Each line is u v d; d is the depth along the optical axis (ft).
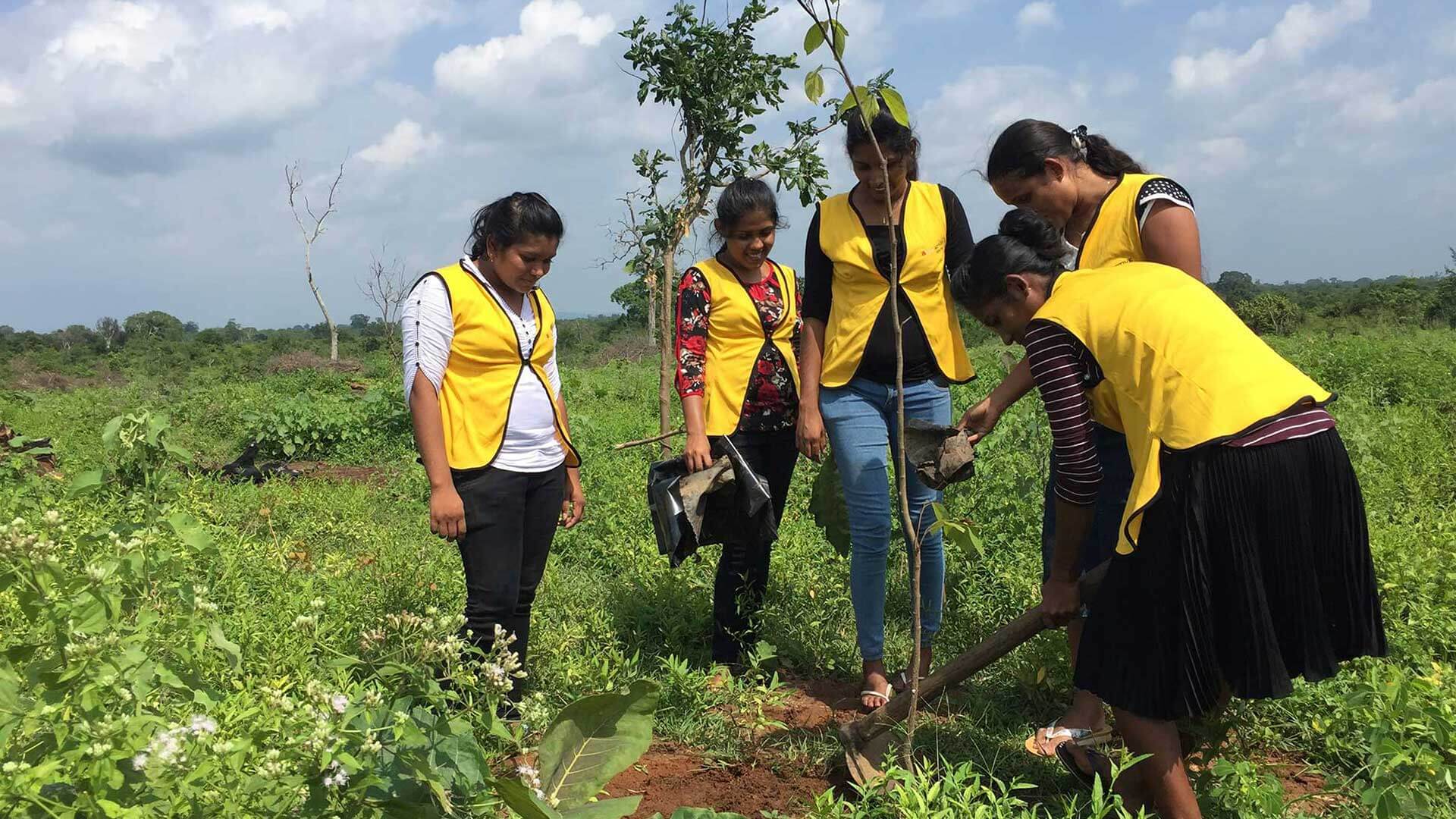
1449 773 7.90
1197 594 7.28
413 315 10.13
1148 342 7.66
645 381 55.77
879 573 11.69
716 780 9.99
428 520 21.18
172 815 5.40
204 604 6.87
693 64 19.69
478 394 10.36
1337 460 7.34
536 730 8.29
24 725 5.54
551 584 15.01
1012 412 22.70
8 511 14.40
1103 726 10.03
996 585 13.51
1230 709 10.14
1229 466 7.20
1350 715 9.59
